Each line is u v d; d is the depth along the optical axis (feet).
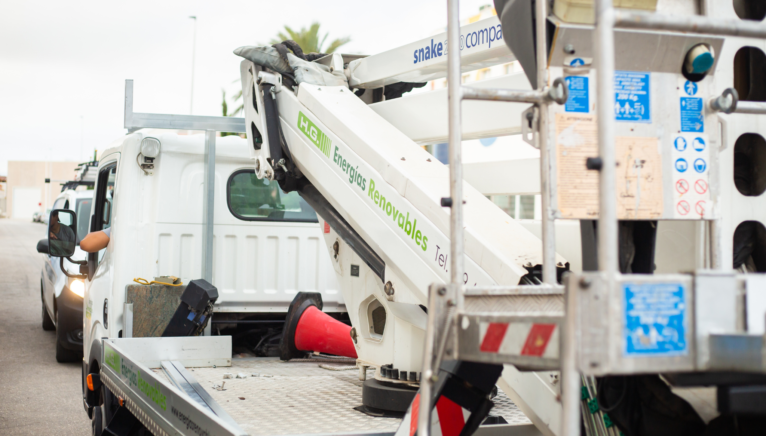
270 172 11.65
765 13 6.68
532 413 7.07
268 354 15.53
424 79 11.82
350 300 11.41
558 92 5.42
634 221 6.24
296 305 14.01
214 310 15.83
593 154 5.79
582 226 6.26
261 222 16.20
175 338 13.12
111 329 14.78
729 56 6.63
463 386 5.96
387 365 10.10
